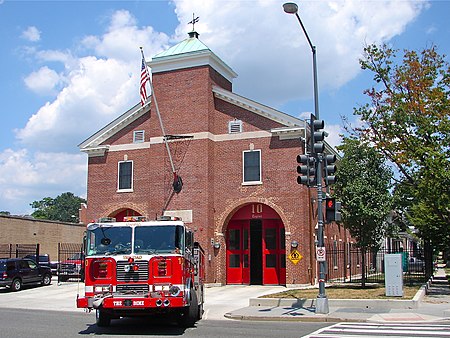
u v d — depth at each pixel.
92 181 34.84
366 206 24.30
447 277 38.53
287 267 29.12
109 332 14.10
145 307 13.76
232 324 15.89
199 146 31.44
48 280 32.34
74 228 50.19
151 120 33.03
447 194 24.23
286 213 29.66
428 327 14.37
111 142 34.84
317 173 18.34
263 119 31.08
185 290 14.25
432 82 26.42
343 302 19.34
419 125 25.83
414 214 32.91
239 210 31.69
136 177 33.69
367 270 44.94
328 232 34.38
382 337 12.51
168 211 31.53
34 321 16.92
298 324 15.80
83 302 14.02
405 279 30.42
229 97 31.75
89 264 14.25
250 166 31.02
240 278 31.44
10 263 29.22
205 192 30.86
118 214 34.47
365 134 26.78
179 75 32.59
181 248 14.28
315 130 18.69
